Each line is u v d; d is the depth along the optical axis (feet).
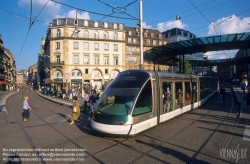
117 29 165.37
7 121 34.99
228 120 34.12
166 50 71.56
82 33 154.40
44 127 30.04
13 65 351.05
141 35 42.83
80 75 154.81
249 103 52.37
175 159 17.37
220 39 56.75
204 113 41.63
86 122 33.96
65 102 68.54
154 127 26.40
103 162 16.78
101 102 24.95
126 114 22.18
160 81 29.17
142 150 19.58
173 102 33.12
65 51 149.59
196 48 69.72
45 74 189.26
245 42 60.29
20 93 147.33
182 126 29.71
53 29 152.05
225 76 359.05
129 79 26.45
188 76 42.04
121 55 167.32
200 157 17.85
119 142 22.09
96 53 158.61
